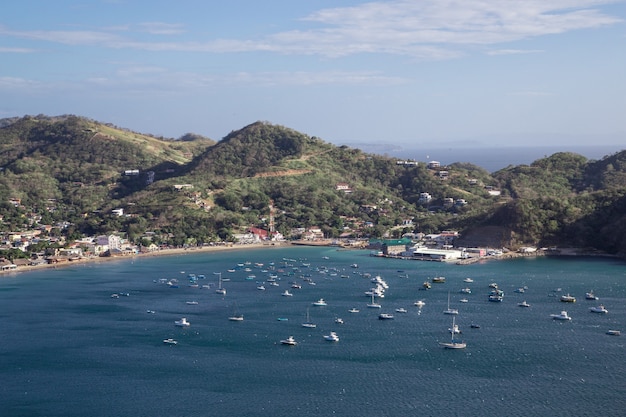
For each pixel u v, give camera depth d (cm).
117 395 18875
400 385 19238
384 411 17562
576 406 17712
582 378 19575
